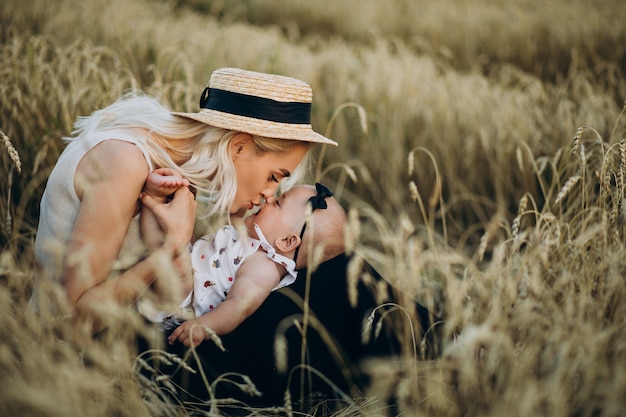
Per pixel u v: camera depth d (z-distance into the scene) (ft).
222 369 6.90
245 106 7.19
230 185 7.20
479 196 13.84
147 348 6.88
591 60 22.09
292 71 18.03
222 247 7.45
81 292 6.37
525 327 6.39
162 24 22.12
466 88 17.04
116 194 6.45
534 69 23.68
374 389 6.63
